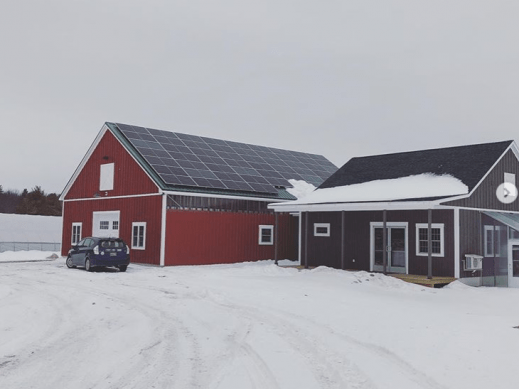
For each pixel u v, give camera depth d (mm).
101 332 11227
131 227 29859
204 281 21000
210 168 32000
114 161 31781
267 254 32312
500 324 12391
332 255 27609
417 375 8062
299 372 8195
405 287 20484
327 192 28766
